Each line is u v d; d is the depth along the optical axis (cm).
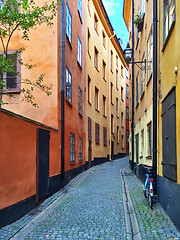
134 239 470
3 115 521
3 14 616
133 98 1520
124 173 1477
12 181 546
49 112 906
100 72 2180
